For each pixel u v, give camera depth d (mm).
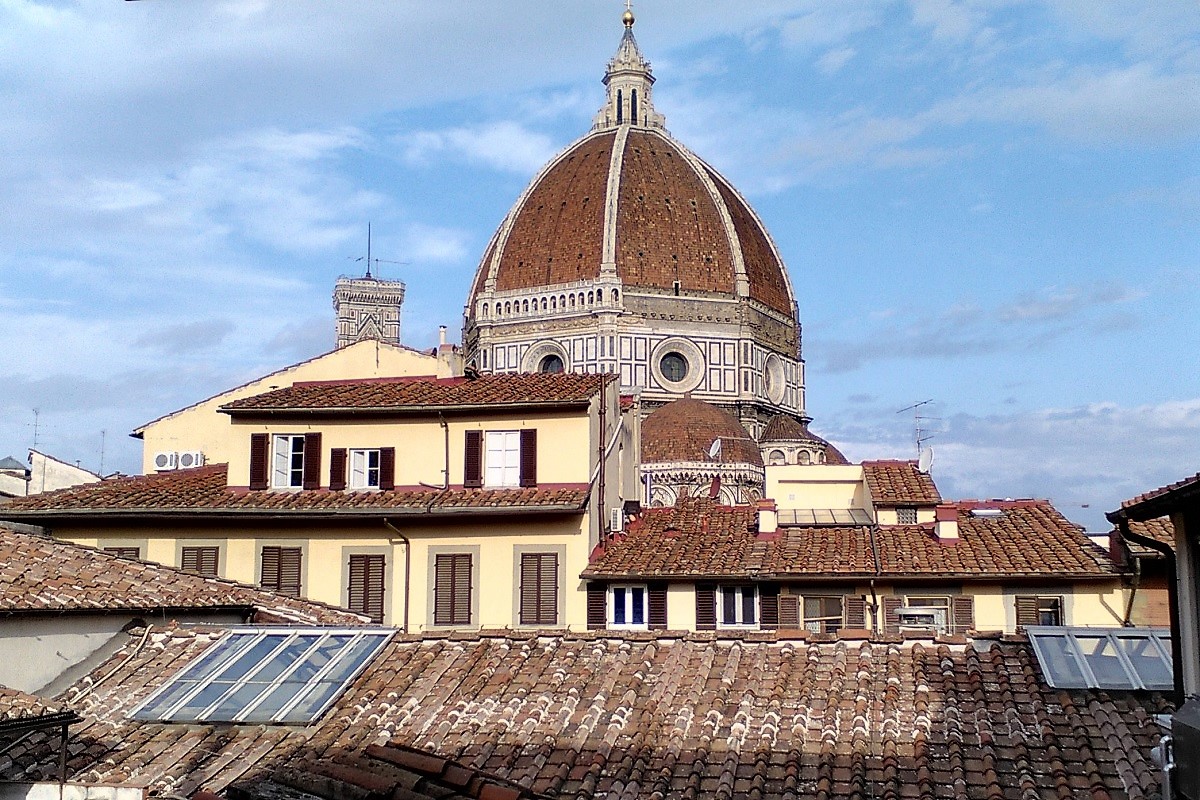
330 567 46562
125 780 22875
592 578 44531
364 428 48656
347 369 63375
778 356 158000
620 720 25266
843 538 46844
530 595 45219
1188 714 16750
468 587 45625
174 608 31328
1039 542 45062
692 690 26531
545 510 44562
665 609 44406
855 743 23969
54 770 23203
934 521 48531
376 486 48188
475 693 26766
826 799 22172
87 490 49406
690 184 157875
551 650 28891
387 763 18812
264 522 46875
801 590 43906
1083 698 25219
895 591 43500
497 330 152375
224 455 62531
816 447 142125
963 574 42812
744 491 120438
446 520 46125
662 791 22672
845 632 29359
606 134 164750
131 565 33719
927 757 23375
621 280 147500
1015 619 42781
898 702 25672
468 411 47750
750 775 23203
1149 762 22484
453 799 17000
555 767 23500
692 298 149250
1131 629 27875
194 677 27562
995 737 23984
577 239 152125
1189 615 22062
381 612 46000
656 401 145000
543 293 150250
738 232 157625
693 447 122688
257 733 25000
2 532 32812
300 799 17422
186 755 23984
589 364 146000
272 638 29484
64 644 28672
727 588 44250
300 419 48875
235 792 18156
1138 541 23141
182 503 47188
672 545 47062
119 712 26141
